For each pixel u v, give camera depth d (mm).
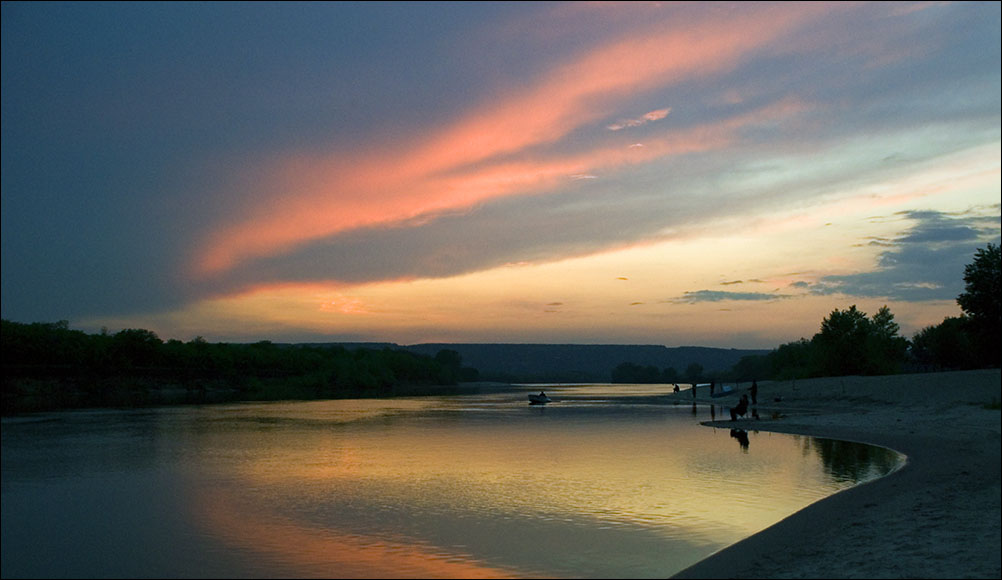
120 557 16719
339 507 21922
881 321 103125
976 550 14211
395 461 32406
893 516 17906
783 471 27969
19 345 96250
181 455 34875
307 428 51344
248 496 23859
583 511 21000
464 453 35438
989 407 44125
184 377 127250
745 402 52875
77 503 22891
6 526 19750
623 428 50062
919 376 69625
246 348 155750
